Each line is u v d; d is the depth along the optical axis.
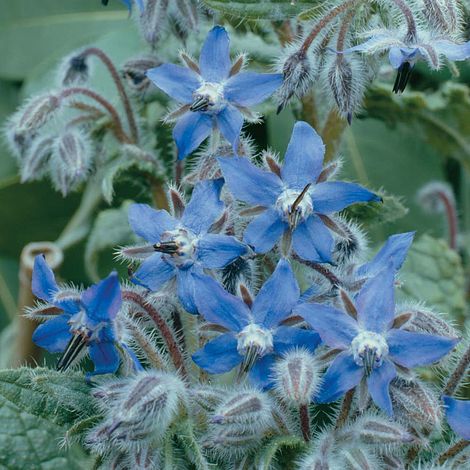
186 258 0.38
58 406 0.40
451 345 0.37
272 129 0.47
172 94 0.39
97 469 0.38
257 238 0.38
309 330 0.37
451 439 0.39
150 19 0.42
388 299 0.37
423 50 0.38
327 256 0.38
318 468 0.37
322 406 0.41
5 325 0.53
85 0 0.52
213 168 0.39
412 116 0.48
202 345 0.39
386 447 0.37
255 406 0.37
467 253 0.49
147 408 0.37
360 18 0.40
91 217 0.51
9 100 0.53
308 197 0.38
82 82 0.44
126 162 0.44
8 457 0.40
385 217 0.43
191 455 0.38
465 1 0.41
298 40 0.41
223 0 0.40
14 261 0.54
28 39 0.52
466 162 0.49
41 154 0.43
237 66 0.39
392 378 0.37
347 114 0.40
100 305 0.37
